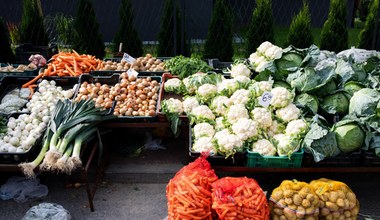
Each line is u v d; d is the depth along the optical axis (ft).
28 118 12.56
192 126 12.55
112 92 14.05
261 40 19.93
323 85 12.43
